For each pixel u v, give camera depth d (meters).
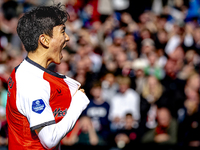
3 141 12.23
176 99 17.66
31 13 5.61
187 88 18.12
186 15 28.88
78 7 30.47
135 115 18.02
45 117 5.16
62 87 5.72
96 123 17.36
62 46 5.80
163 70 21.92
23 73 5.55
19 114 5.54
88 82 20.12
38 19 5.54
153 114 17.75
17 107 5.48
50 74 5.68
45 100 5.33
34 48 5.60
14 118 5.64
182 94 17.81
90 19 29.97
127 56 23.14
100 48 24.48
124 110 18.22
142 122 16.69
